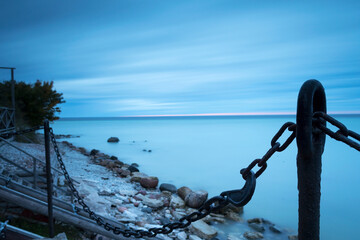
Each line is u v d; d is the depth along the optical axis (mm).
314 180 1312
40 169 7773
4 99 15734
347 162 30406
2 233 3285
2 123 11938
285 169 24844
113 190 11547
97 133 75000
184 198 11898
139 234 2889
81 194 8844
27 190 5281
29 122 18391
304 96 1201
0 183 5062
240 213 11578
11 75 14477
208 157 29906
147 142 47594
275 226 9930
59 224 5711
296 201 14219
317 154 1309
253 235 8727
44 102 19562
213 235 8375
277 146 1457
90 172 14914
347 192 16906
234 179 18672
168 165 23766
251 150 38438
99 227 5352
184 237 7867
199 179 18547
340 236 10250
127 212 8664
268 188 17438
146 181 13922
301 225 1360
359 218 12328
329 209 13586
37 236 3445
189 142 50469
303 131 1189
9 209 5422
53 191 6602
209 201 2045
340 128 1238
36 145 13547
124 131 92250
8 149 10008
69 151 23672
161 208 10477
